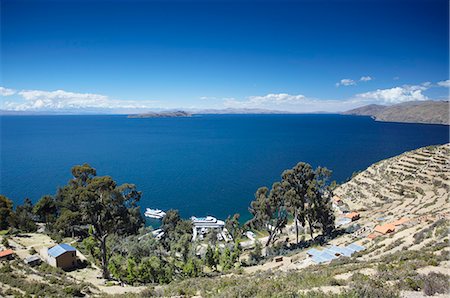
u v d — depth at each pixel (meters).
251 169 159.00
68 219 44.75
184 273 45.69
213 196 114.12
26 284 33.91
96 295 33.34
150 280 43.09
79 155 199.50
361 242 47.41
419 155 102.88
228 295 22.06
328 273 25.88
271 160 184.62
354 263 32.34
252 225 66.75
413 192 80.94
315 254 43.69
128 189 45.94
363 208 81.69
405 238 40.25
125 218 45.66
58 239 63.66
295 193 57.66
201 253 61.69
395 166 101.12
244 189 122.38
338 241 53.25
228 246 61.59
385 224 53.91
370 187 96.25
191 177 141.75
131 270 42.69
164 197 113.31
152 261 44.91
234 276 38.72
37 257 47.12
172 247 59.66
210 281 34.00
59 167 155.25
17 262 43.25
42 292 32.03
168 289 32.28
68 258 46.94
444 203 63.31
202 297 26.97
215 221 88.56
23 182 123.94
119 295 32.06
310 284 21.78
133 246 53.66
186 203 107.06
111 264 44.34
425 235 37.31
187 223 78.94
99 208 42.50
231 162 179.38
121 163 174.88
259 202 61.28
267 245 62.22
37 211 79.56
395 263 25.38
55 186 118.31
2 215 70.69
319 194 62.03
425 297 16.50
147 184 129.62
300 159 186.62
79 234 70.69
